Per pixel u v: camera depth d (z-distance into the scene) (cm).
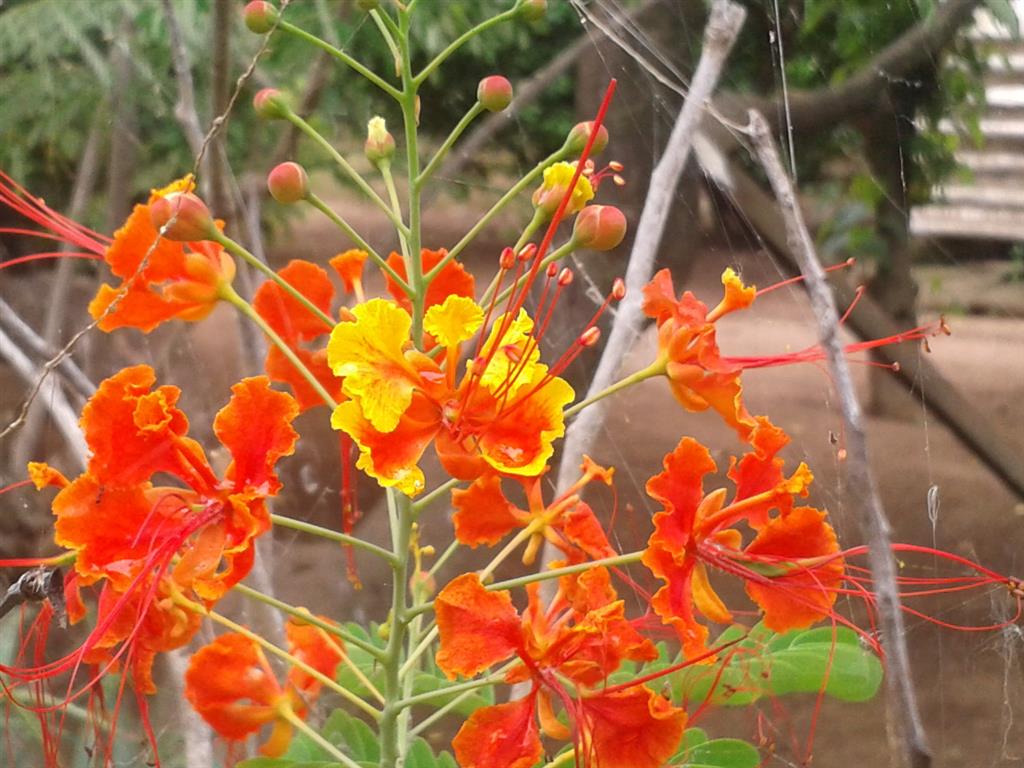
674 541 30
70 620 32
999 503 82
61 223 36
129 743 42
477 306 30
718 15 40
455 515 33
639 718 30
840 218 79
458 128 32
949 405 67
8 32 68
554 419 30
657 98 62
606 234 31
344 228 32
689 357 32
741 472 31
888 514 82
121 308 33
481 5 75
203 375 69
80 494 30
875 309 62
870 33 64
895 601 25
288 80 67
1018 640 58
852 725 58
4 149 77
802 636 35
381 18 32
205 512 30
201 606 31
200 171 44
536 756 29
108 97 68
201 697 33
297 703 34
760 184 62
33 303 80
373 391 29
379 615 68
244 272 43
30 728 39
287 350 32
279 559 71
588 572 30
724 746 34
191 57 63
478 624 29
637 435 89
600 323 64
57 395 41
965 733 57
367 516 76
